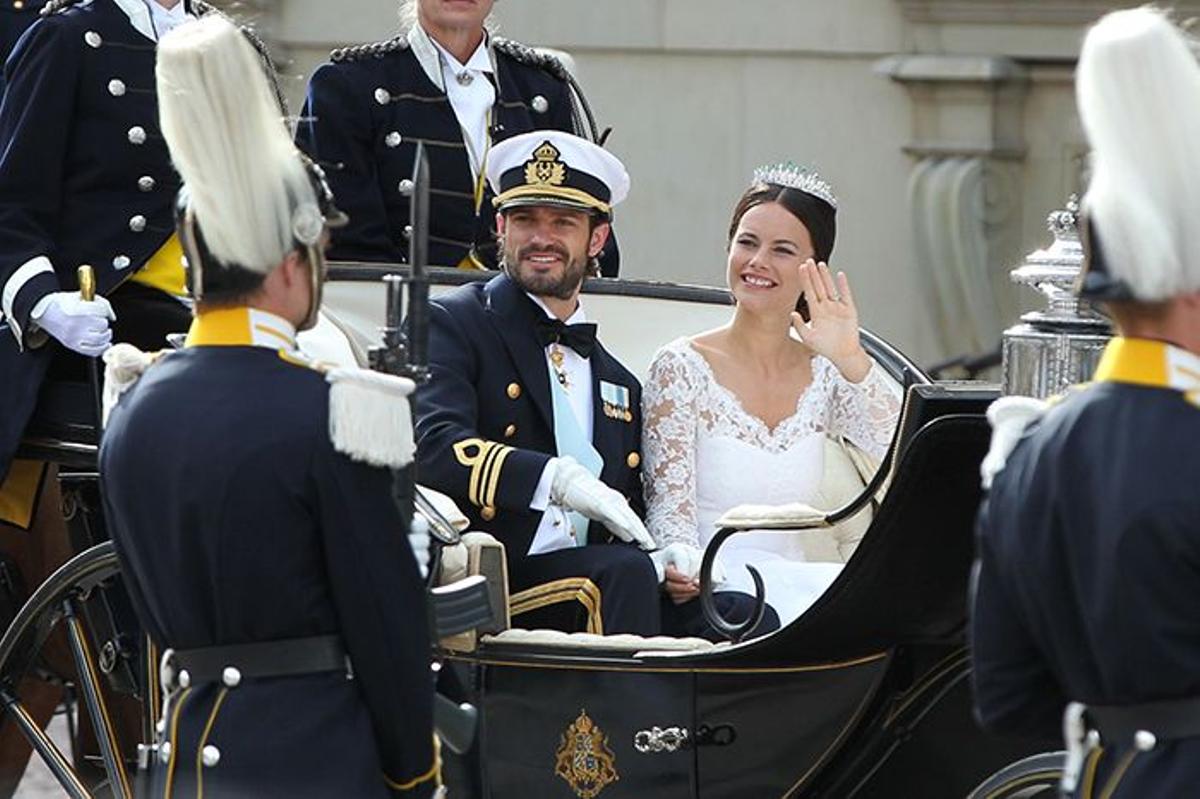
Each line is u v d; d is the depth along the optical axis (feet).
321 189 46.42
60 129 72.79
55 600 66.28
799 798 59.72
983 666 42.98
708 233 127.54
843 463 71.10
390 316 49.16
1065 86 121.19
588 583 62.85
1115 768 41.11
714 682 58.49
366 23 126.62
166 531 45.50
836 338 69.26
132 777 69.67
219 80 45.01
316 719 45.44
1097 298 41.37
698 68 126.82
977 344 122.93
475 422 66.13
